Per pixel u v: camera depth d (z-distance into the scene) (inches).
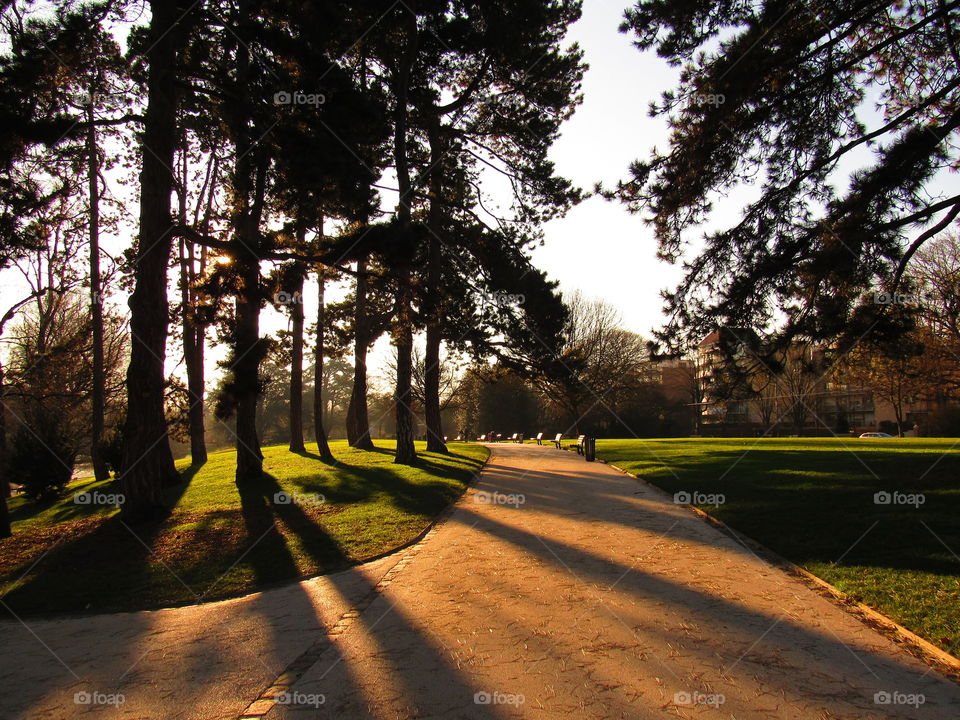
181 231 483.5
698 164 471.8
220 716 165.0
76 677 200.4
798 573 282.4
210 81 496.4
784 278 451.8
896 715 151.7
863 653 191.5
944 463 537.6
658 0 446.0
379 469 780.6
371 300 1211.9
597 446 1266.0
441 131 874.8
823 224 431.2
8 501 925.2
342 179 464.1
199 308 603.2
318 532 418.0
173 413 958.4
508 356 958.4
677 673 179.0
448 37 719.7
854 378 825.5
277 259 495.8
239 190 688.4
